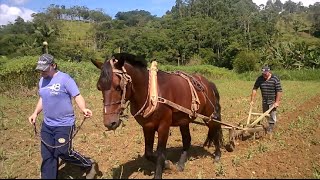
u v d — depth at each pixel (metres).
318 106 14.84
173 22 97.06
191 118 6.54
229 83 30.83
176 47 79.06
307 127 10.53
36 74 19.34
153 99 5.59
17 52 57.59
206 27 82.75
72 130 5.73
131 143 8.64
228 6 121.19
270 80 9.38
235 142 8.72
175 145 8.68
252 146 8.46
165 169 6.44
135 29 95.81
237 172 6.57
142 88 5.59
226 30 82.69
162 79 5.92
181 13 117.19
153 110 5.61
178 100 6.11
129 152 7.87
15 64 19.47
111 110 5.12
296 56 48.19
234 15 105.25
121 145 8.48
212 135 7.38
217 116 7.42
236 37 77.69
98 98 17.03
